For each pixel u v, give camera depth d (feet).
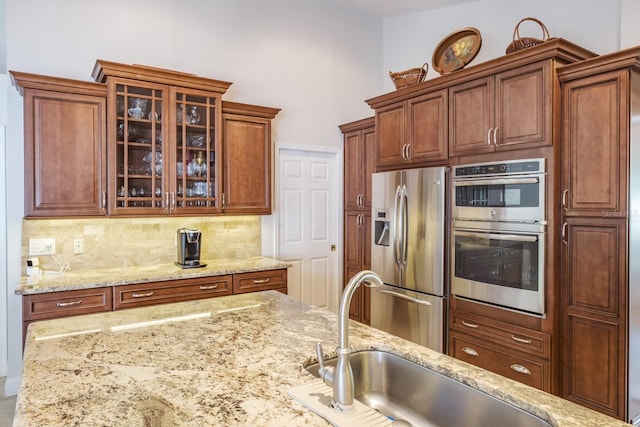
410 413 4.79
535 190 8.60
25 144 9.14
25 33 10.05
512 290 9.02
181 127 10.91
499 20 12.57
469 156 9.98
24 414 3.34
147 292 9.71
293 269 14.47
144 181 10.45
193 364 4.45
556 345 8.53
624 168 7.70
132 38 11.35
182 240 11.20
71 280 9.33
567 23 10.84
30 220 9.96
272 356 4.71
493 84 9.39
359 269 14.62
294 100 14.30
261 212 12.44
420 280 10.98
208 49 12.55
